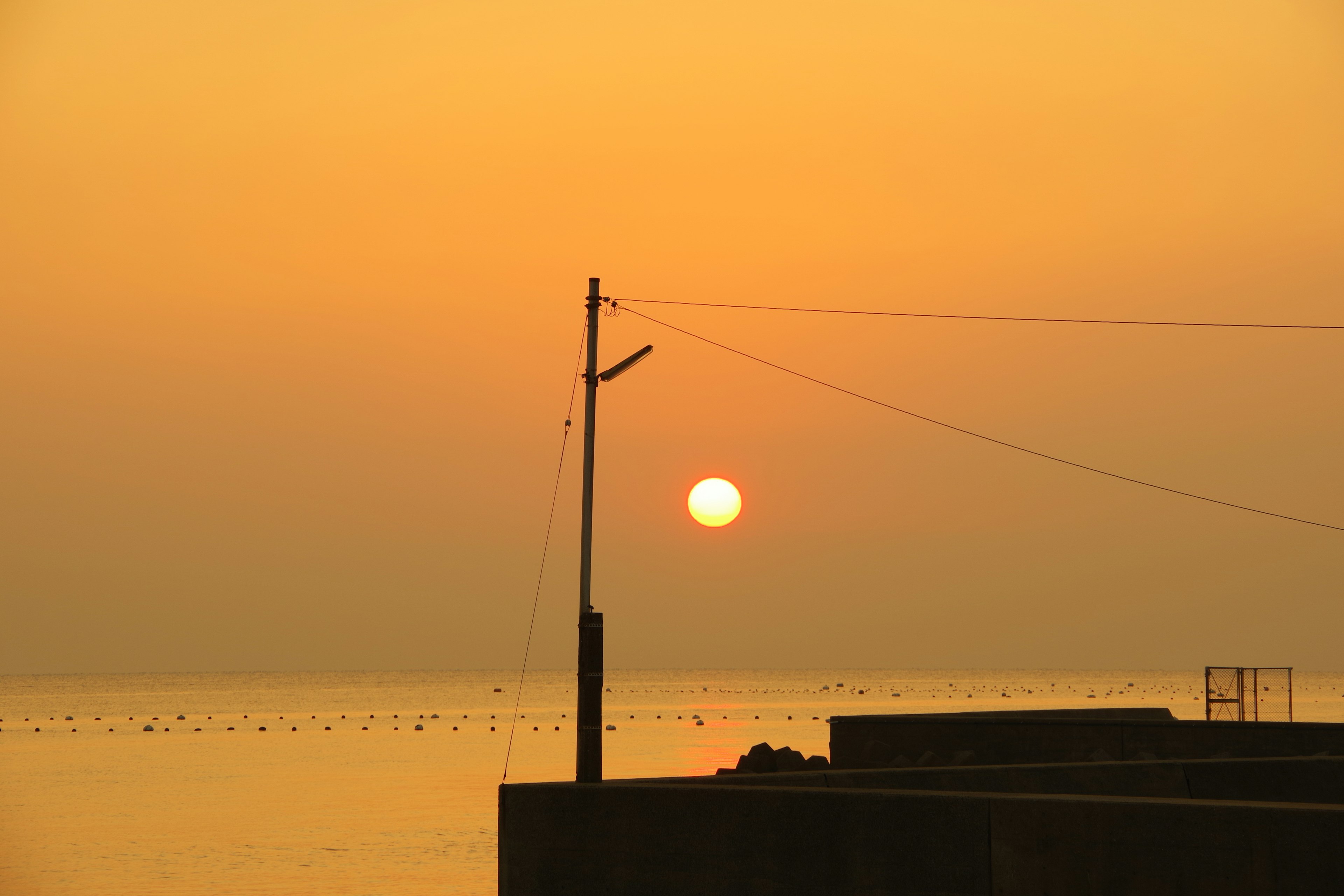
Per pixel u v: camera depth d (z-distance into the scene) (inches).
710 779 1091.9
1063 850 831.7
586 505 1293.1
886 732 1907.0
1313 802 1245.1
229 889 1611.7
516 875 1024.2
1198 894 788.6
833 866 908.0
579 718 1181.1
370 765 3924.7
